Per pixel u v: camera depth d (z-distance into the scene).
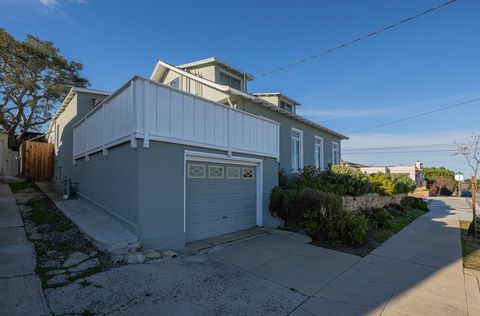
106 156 7.73
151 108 6.18
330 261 6.21
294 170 14.12
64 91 23.38
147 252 5.54
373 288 4.84
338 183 11.46
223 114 8.20
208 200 7.77
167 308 3.71
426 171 49.34
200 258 5.81
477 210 18.31
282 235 8.27
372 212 11.35
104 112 7.84
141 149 5.95
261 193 9.62
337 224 7.76
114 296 3.90
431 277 5.48
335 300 4.30
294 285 4.78
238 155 8.71
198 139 7.29
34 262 4.80
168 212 6.35
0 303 3.55
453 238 9.13
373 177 15.42
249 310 3.83
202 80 11.88
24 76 22.11
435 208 19.98
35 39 22.75
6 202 9.16
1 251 5.17
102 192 8.00
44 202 9.48
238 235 8.09
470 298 4.56
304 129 15.66
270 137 10.24
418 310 4.09
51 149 15.81
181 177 6.75
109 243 5.36
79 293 3.91
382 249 7.48
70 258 5.02
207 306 3.86
